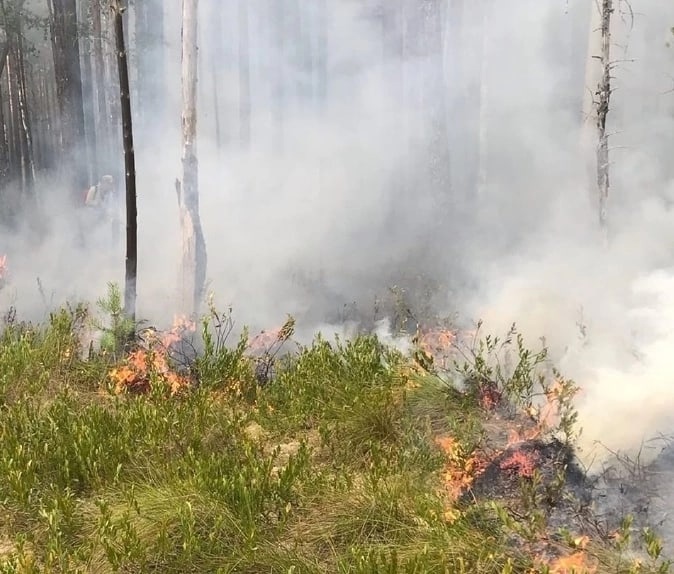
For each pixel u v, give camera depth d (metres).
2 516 3.46
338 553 3.12
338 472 3.82
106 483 3.68
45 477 3.74
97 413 4.28
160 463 3.84
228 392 5.11
